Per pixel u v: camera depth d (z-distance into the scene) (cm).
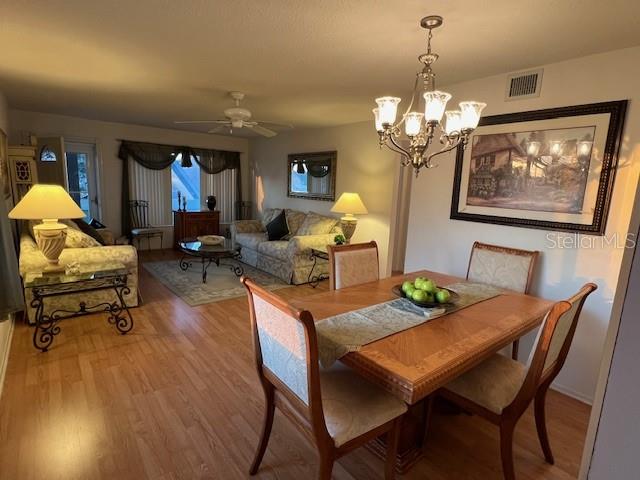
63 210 278
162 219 656
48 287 283
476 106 175
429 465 178
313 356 123
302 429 144
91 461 171
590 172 224
